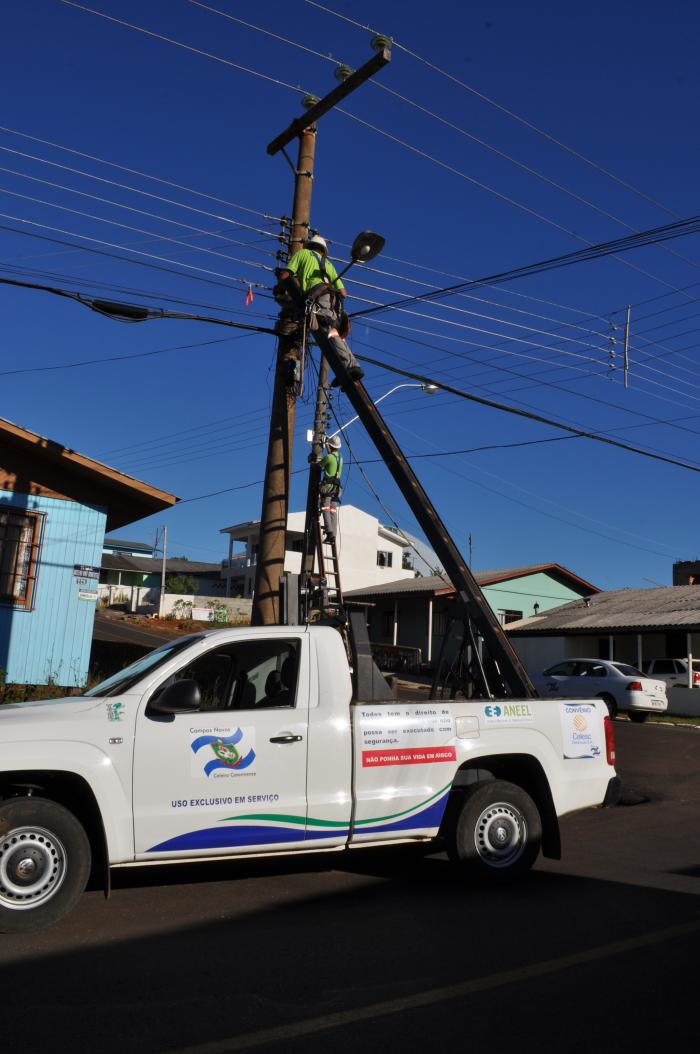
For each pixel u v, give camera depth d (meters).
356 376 10.27
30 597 13.29
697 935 5.18
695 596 31.69
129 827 5.38
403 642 38.47
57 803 5.26
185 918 5.47
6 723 5.32
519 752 6.52
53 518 13.60
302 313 11.32
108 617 50.31
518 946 4.96
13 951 4.80
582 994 4.26
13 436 12.99
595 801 6.77
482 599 7.68
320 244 12.16
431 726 6.25
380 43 11.62
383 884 6.39
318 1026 3.88
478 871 6.26
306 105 12.95
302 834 5.76
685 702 26.25
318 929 5.27
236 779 5.64
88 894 5.99
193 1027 3.85
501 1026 3.89
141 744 5.48
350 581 53.25
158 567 70.31
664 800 10.59
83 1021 3.90
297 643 6.12
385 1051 3.64
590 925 5.38
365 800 5.93
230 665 6.61
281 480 11.73
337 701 6.02
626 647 33.12
